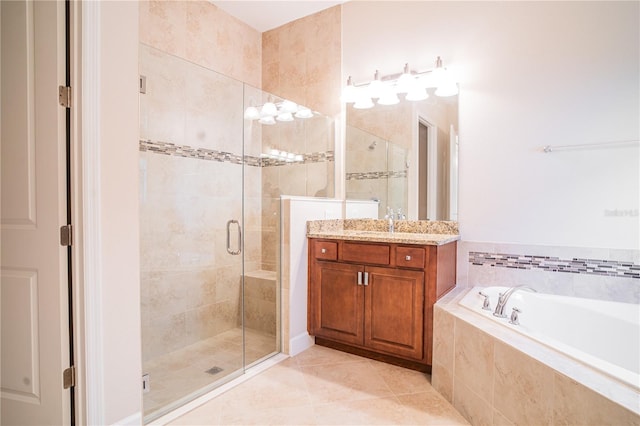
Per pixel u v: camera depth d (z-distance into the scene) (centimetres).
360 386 202
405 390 198
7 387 151
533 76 227
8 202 148
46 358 144
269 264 252
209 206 259
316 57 315
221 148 264
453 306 198
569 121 217
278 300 248
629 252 202
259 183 280
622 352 185
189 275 246
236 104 274
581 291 215
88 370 143
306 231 263
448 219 259
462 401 175
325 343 264
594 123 210
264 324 252
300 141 301
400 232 279
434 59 261
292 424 166
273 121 292
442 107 260
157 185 228
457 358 179
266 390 197
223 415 173
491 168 242
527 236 231
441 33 258
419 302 214
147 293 220
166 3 260
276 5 303
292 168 296
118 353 154
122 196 155
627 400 101
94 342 144
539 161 226
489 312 182
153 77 225
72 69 142
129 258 158
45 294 143
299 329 255
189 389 195
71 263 143
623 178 203
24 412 148
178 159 240
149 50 223
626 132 203
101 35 147
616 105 205
